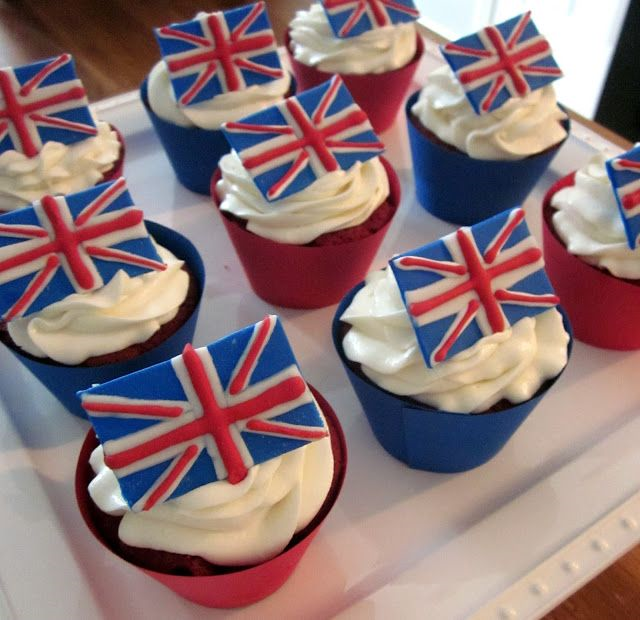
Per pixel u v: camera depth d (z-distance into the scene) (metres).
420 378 0.20
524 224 0.21
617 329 0.26
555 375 0.21
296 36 0.35
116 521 0.18
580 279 0.25
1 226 0.21
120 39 0.42
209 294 0.29
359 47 0.34
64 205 0.22
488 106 0.28
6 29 0.42
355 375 0.22
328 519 0.22
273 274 0.27
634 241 0.23
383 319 0.21
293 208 0.25
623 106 0.50
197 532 0.17
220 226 0.32
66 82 0.27
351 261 0.27
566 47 0.56
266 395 0.17
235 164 0.26
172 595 0.20
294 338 0.28
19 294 0.21
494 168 0.29
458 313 0.20
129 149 0.36
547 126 0.30
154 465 0.17
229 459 0.17
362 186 0.26
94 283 0.22
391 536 0.22
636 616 0.20
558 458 0.24
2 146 0.27
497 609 0.19
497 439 0.22
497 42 0.29
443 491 0.23
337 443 0.20
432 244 0.21
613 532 0.21
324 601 0.20
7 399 0.25
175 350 0.24
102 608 0.20
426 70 0.39
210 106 0.30
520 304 0.21
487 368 0.20
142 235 0.22
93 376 0.22
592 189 0.25
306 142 0.25
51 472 0.23
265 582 0.19
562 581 0.20
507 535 0.21
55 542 0.21
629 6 0.45
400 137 0.37
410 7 0.34
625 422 0.25
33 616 0.19
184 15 0.44
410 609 0.20
